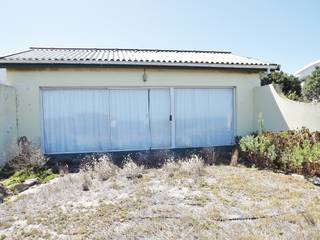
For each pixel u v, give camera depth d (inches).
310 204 191.9
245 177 264.5
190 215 174.7
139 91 388.5
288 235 147.5
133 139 390.0
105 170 272.5
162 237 148.3
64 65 348.2
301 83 940.6
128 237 149.0
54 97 366.9
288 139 297.4
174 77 390.0
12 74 349.7
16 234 153.8
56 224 165.0
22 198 214.5
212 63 382.3
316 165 257.9
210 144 414.9
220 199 203.5
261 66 399.5
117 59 362.3
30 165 299.3
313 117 315.6
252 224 162.2
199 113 410.0
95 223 165.5
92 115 376.8
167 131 399.9
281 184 241.0
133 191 223.6
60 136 370.3
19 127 351.9
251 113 422.6
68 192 224.5
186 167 283.1
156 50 531.8
